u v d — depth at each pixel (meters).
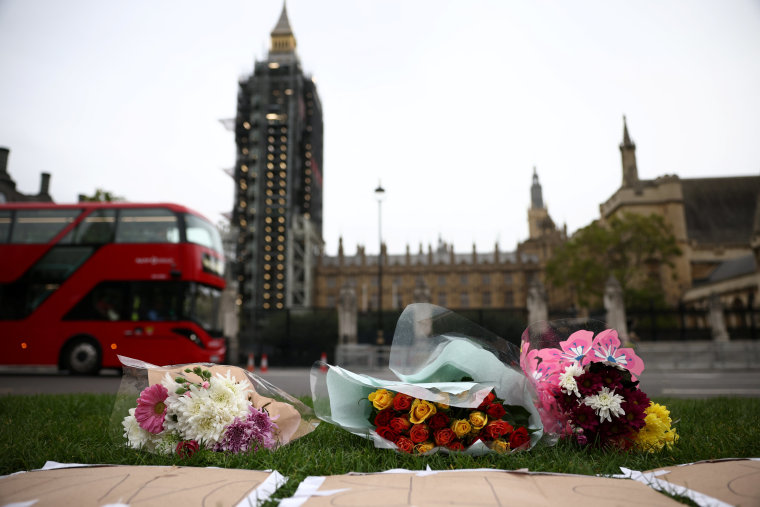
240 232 102.06
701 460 3.01
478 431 3.17
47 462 2.89
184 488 2.36
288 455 3.07
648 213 72.94
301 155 115.56
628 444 3.37
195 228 14.84
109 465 2.83
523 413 3.32
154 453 3.19
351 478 2.55
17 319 13.99
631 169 78.38
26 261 14.30
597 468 2.84
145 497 2.21
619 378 3.47
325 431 4.13
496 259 102.94
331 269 105.25
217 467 2.82
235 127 109.25
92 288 14.10
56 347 13.82
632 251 50.47
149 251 14.28
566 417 3.48
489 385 3.28
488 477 2.52
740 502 2.15
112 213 14.66
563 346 3.70
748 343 20.45
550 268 54.69
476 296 101.62
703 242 78.88
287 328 24.55
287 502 2.15
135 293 14.04
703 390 10.84
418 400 3.22
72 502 2.15
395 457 3.05
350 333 23.52
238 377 3.63
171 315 13.88
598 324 3.81
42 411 5.70
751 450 3.34
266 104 108.00
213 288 15.34
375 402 3.32
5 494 2.26
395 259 110.31
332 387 3.59
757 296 47.44
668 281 68.31
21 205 14.78
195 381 3.37
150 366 3.47
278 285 99.69
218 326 15.31
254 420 3.32
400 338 3.67
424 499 2.14
